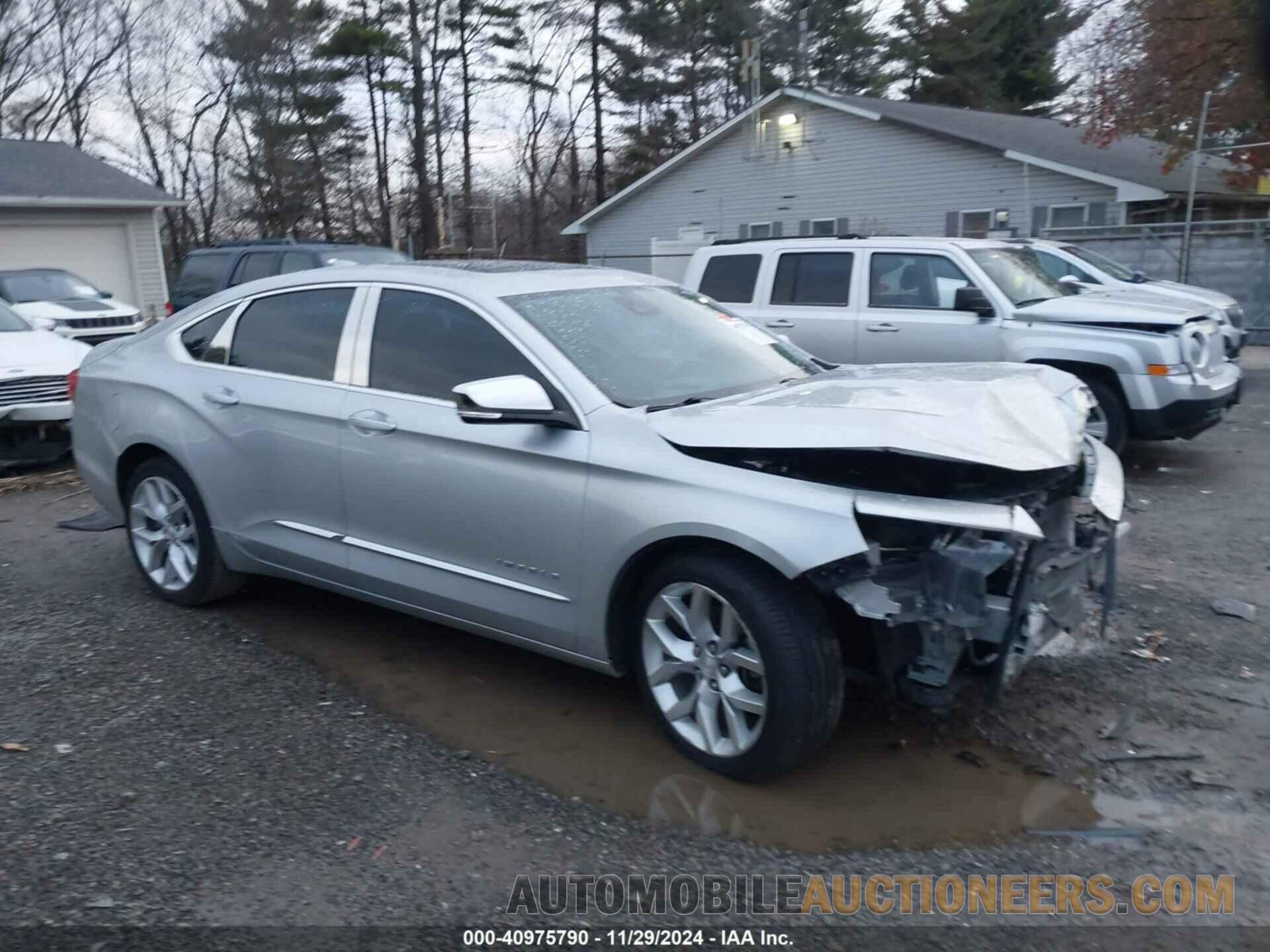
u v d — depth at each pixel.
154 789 3.82
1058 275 11.65
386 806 3.74
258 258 14.77
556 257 40.25
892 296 9.32
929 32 43.41
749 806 3.79
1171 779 3.99
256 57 37.06
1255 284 18.91
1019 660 3.92
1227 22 20.05
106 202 23.89
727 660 3.89
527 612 4.36
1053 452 3.79
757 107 27.81
